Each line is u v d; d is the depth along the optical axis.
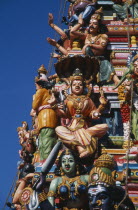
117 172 25.77
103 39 29.45
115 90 28.53
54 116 27.83
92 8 30.19
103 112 28.41
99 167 24.00
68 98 27.42
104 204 23.55
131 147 26.97
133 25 29.84
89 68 28.02
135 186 25.59
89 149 26.11
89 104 27.27
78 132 26.53
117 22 30.05
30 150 29.33
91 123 28.05
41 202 24.05
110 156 24.27
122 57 29.56
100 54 29.44
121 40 29.83
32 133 29.38
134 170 25.67
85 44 29.53
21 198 26.25
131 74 27.61
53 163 24.30
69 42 30.36
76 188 24.84
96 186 23.72
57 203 25.14
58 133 26.56
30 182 27.36
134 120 27.48
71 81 27.59
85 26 30.34
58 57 30.31
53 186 25.03
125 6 30.59
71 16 31.25
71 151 25.61
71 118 27.39
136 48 29.67
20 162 29.94
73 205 24.97
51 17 30.52
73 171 25.30
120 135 28.11
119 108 28.36
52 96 27.61
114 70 28.97
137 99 27.53
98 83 28.69
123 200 23.48
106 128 26.64
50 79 29.62
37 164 27.27
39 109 28.02
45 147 27.55
